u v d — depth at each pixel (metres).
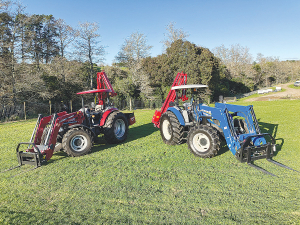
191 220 2.88
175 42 24.72
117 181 4.13
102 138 7.94
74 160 5.47
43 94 17.02
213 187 3.75
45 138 5.84
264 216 2.93
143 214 3.05
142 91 23.97
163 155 5.61
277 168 4.43
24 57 17.62
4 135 9.16
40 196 3.72
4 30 16.72
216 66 24.28
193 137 5.41
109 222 2.90
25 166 5.22
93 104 7.28
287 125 8.45
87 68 24.27
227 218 2.90
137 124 10.98
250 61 48.81
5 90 15.94
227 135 4.93
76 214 3.13
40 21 27.45
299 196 3.38
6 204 3.50
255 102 22.45
